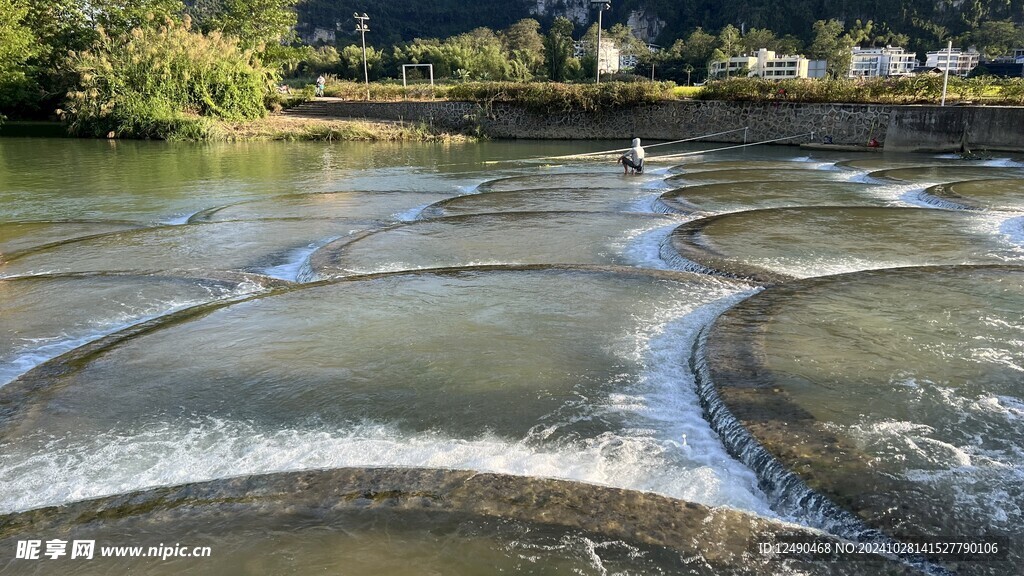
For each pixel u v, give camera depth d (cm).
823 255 810
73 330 616
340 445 411
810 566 301
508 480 360
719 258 789
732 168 1747
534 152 2395
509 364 513
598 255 861
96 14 3572
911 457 375
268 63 3659
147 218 1195
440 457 398
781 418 415
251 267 848
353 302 655
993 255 815
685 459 397
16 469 392
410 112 3209
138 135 2842
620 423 434
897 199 1238
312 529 328
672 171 1709
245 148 2509
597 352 536
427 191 1450
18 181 1650
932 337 537
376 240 932
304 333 578
